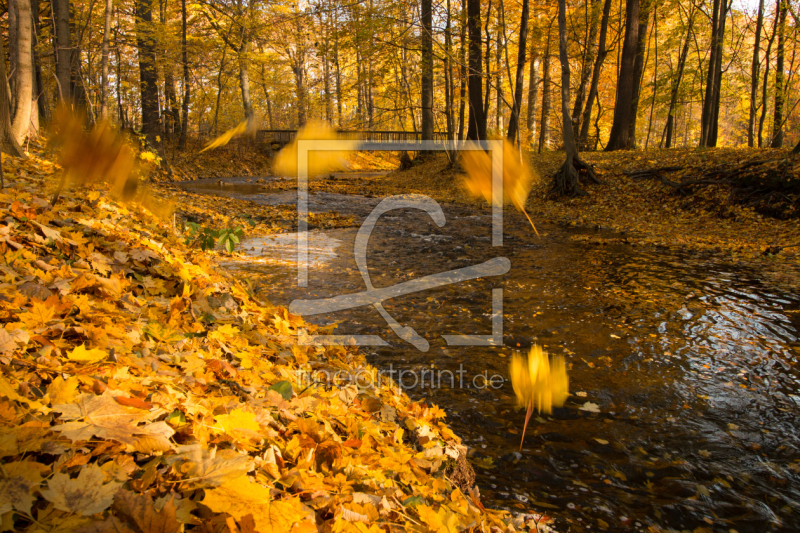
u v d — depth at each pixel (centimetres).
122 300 241
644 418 316
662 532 216
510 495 235
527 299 574
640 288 636
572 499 235
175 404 150
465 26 1744
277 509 110
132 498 100
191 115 2591
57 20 1522
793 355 423
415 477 193
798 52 2806
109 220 422
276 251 770
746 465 269
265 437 156
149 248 354
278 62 2575
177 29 2245
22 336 157
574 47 2691
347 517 136
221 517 108
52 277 230
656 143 4934
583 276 696
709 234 1068
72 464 109
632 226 1195
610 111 3628
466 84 2186
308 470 156
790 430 306
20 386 133
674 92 2508
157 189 1202
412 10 1540
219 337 246
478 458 265
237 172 2452
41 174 660
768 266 774
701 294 609
